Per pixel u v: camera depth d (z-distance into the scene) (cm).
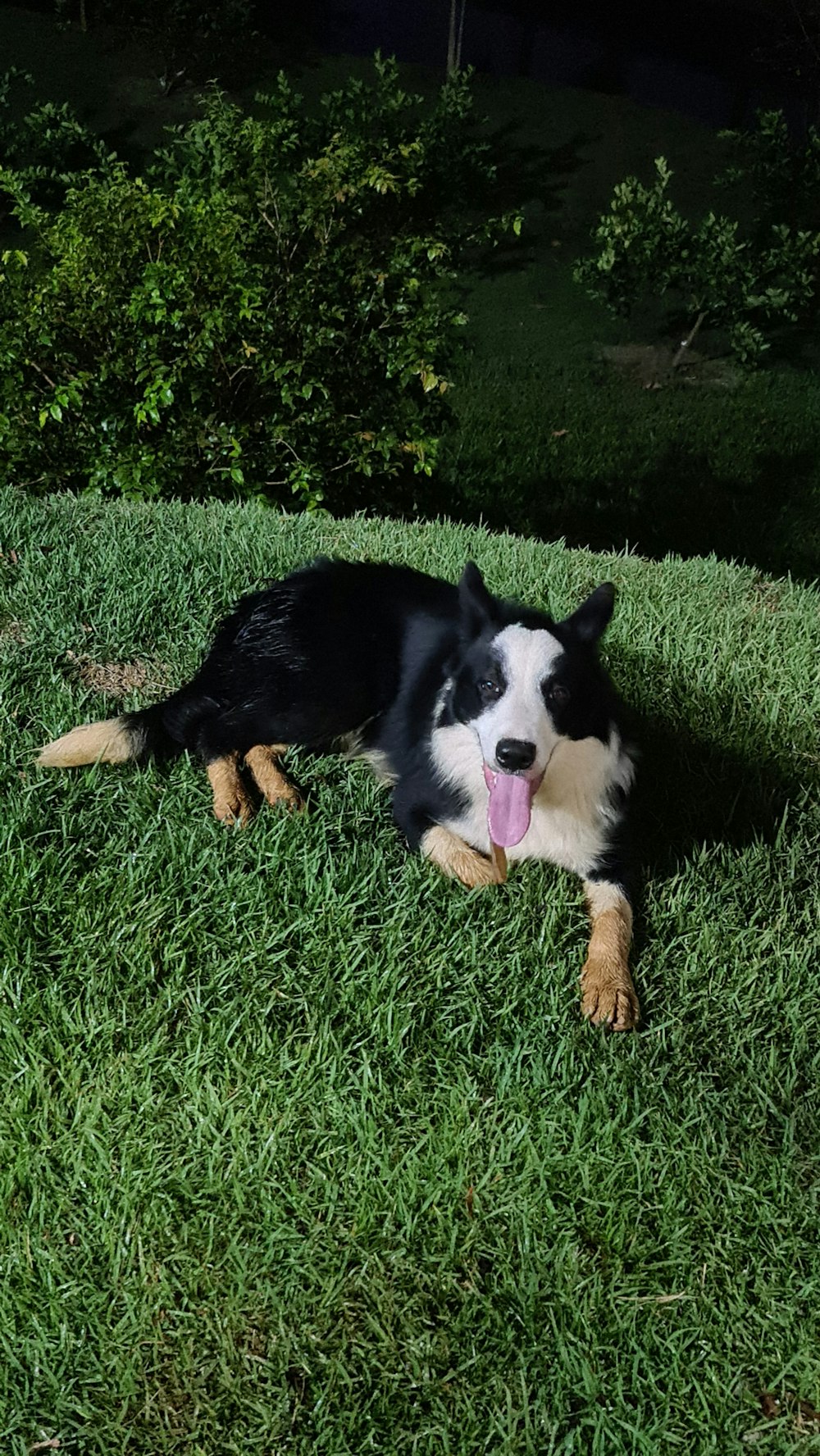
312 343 304
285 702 162
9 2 828
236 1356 98
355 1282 104
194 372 294
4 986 123
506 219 452
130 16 816
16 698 169
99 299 293
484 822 147
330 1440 94
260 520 258
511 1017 128
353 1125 114
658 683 199
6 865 137
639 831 161
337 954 132
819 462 580
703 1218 111
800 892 153
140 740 157
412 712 162
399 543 249
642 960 138
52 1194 107
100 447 304
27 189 663
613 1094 120
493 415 588
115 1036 120
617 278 675
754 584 266
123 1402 95
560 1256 106
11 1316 99
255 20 846
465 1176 111
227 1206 108
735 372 668
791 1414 100
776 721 191
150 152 728
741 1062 127
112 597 196
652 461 566
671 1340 101
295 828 149
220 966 128
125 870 139
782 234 695
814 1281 106
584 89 874
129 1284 102
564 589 232
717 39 853
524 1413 96
